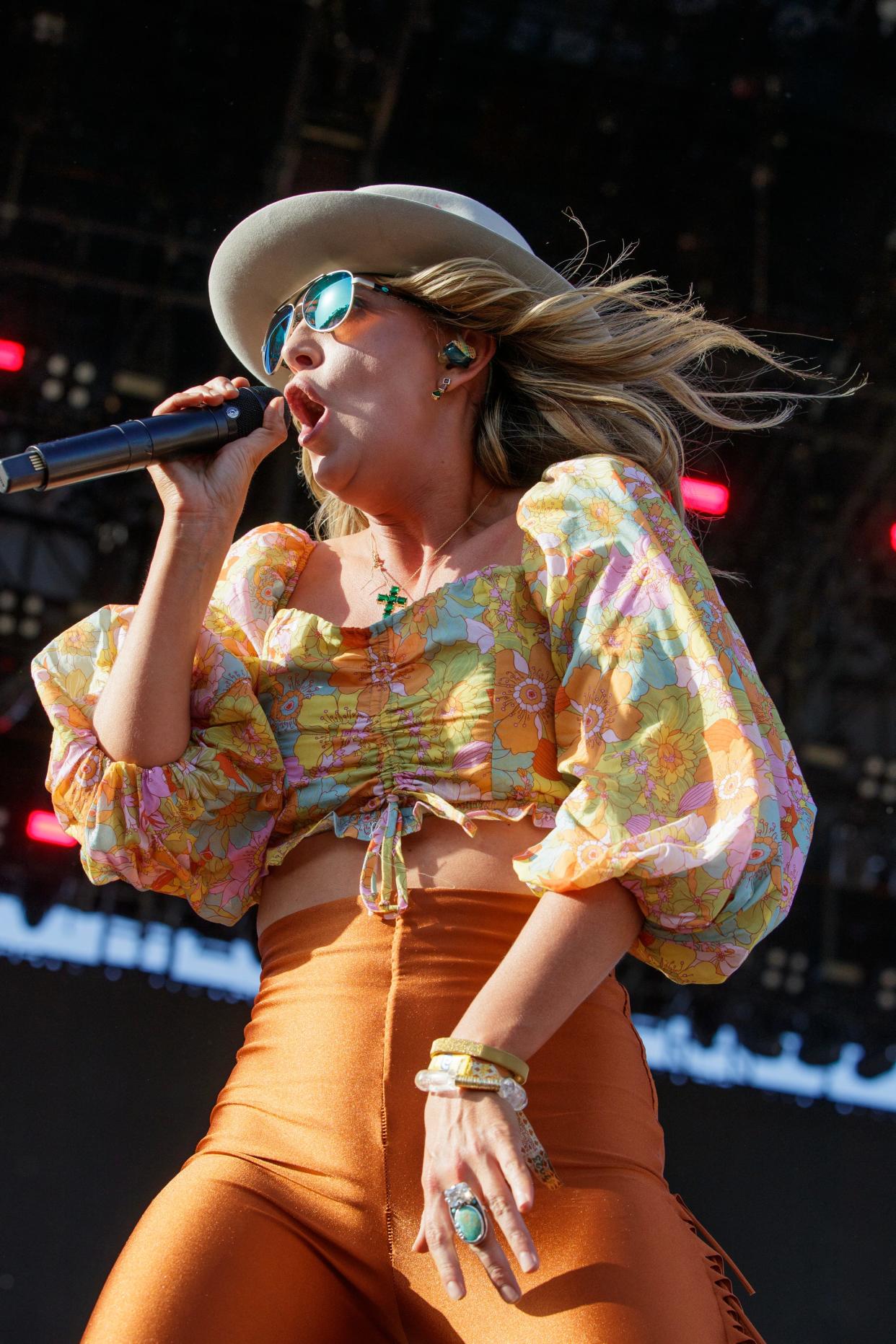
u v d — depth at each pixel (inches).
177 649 62.9
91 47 260.1
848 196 282.8
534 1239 52.3
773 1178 278.5
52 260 278.4
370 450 66.6
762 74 270.7
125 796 63.1
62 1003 261.6
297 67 262.5
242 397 67.0
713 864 54.4
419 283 68.8
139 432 63.6
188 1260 53.1
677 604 59.6
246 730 63.2
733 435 299.9
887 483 304.5
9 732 284.8
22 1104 252.4
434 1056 52.8
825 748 317.7
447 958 57.6
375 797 61.6
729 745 56.8
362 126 269.7
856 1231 274.4
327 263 72.3
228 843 64.1
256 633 67.1
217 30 259.1
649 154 278.5
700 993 303.3
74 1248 243.0
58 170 270.4
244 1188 55.3
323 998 58.2
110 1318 52.1
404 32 259.6
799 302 287.3
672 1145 280.1
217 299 76.2
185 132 269.1
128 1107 255.3
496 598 62.8
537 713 61.4
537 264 71.8
